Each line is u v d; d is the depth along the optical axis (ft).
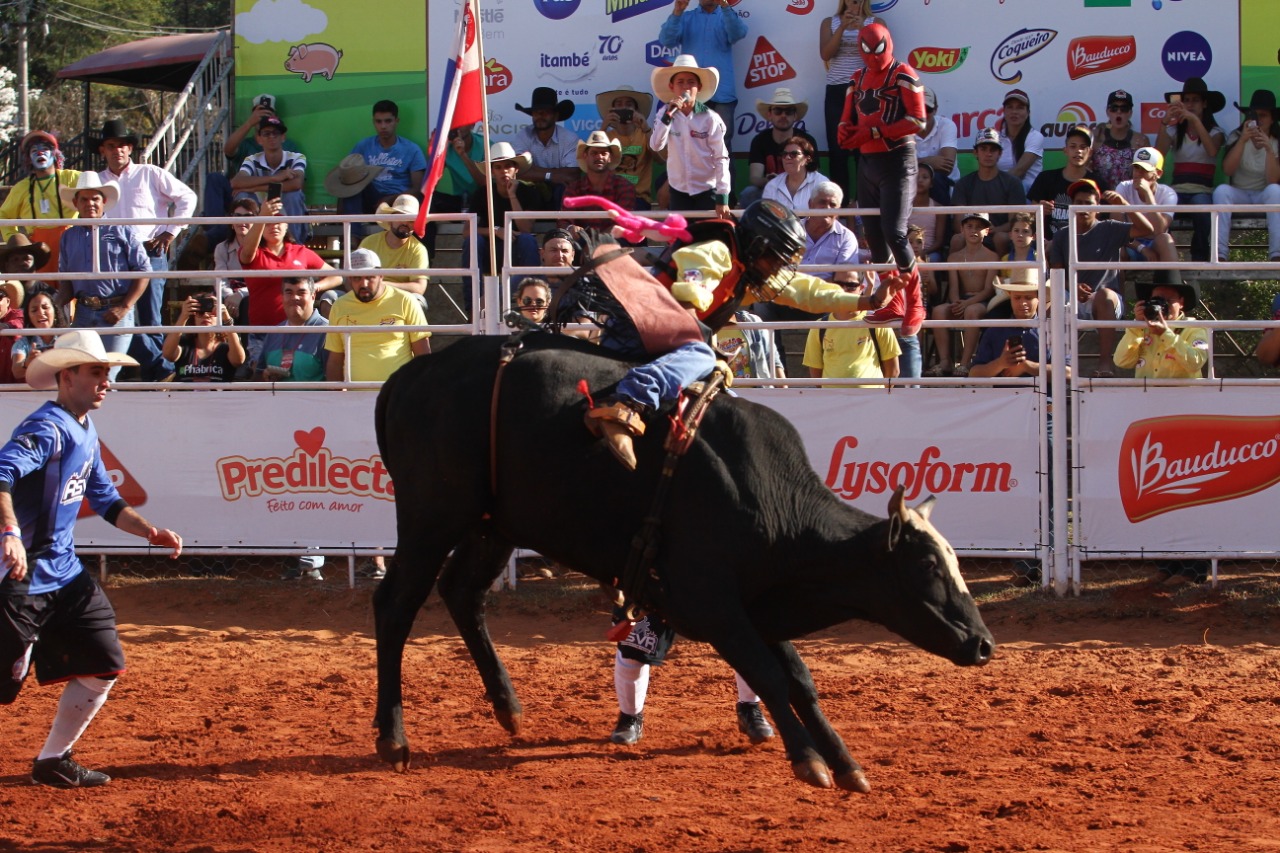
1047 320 45.47
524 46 68.49
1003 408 44.47
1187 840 22.67
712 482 24.48
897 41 67.05
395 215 45.16
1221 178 65.00
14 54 167.22
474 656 30.17
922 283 55.98
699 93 55.77
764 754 29.45
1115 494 44.39
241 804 25.58
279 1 69.87
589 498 25.20
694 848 22.74
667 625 29.07
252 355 52.80
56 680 26.73
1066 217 60.13
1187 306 47.42
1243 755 28.71
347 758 29.07
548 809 25.05
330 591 46.42
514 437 25.54
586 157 60.44
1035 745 29.89
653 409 24.50
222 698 35.06
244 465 46.09
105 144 59.88
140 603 45.80
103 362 26.68
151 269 54.19
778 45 67.36
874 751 29.53
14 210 58.85
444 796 26.00
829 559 24.75
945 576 24.39
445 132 41.98
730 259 26.20
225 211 66.33
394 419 27.35
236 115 70.44
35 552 26.07
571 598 45.27
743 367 47.91
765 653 24.14
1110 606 43.50
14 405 46.73
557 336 26.78
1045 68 66.69
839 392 44.60
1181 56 66.23
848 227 61.98
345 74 69.62
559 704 34.17
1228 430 43.98
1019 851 22.17
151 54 86.58
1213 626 42.06
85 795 26.37
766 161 64.49
